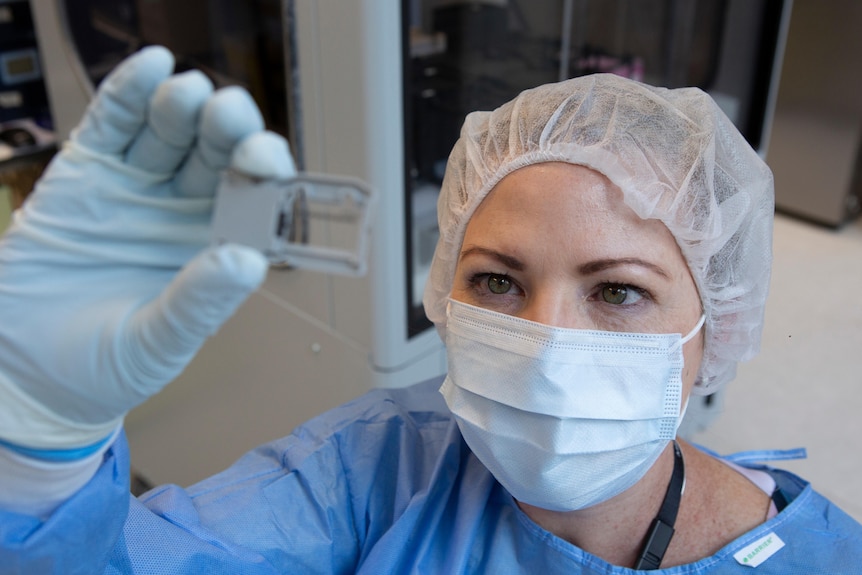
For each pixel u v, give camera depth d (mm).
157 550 697
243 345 1643
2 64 1980
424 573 811
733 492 805
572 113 723
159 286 497
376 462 899
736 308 762
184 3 1409
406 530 816
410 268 1337
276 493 833
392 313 1330
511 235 682
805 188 3371
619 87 741
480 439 741
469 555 817
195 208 494
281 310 1513
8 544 496
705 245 691
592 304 710
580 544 800
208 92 463
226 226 481
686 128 711
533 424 709
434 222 1478
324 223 1265
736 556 747
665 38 1874
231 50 1368
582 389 698
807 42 3145
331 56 1177
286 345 1538
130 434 2049
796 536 763
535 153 686
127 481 566
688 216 689
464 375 741
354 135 1203
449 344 771
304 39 1204
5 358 479
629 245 660
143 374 471
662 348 703
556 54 1721
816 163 3299
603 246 656
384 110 1169
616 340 695
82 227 480
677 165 698
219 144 456
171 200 492
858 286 2908
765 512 791
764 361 2531
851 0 2965
